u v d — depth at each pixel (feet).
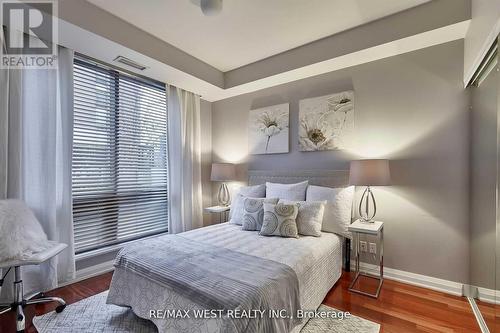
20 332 5.50
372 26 7.94
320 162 10.14
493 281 6.09
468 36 6.82
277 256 6.10
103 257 9.19
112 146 9.55
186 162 12.07
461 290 7.28
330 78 9.87
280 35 8.72
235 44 9.36
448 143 7.57
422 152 7.98
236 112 12.91
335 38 8.68
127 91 10.11
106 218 9.36
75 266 8.36
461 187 7.34
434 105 7.80
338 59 8.80
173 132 11.56
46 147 7.35
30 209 6.77
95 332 5.63
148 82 10.89
